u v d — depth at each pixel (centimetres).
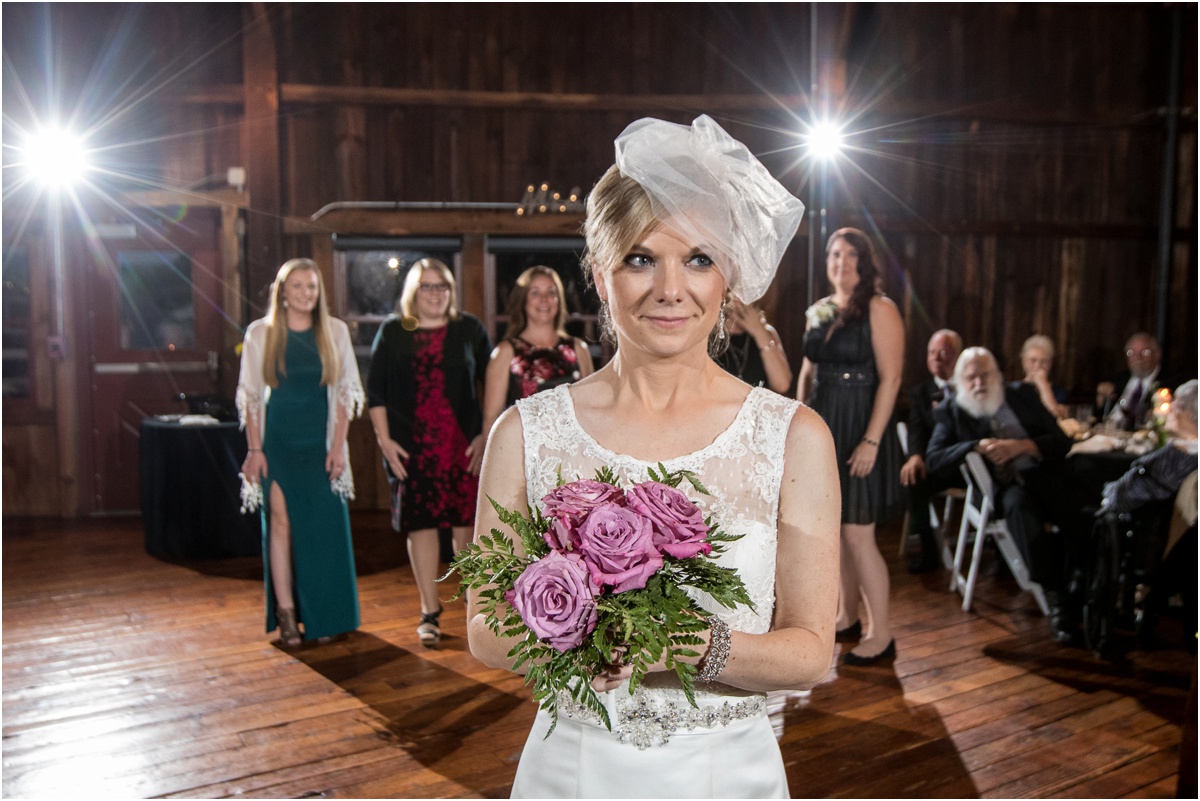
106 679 353
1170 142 726
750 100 677
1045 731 308
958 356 497
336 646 390
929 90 702
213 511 530
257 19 624
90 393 639
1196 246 736
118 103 625
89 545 564
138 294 639
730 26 680
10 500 637
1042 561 407
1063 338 731
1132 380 589
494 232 654
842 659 371
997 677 355
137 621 423
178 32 629
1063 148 723
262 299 639
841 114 679
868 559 362
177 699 334
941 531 509
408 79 657
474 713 321
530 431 121
